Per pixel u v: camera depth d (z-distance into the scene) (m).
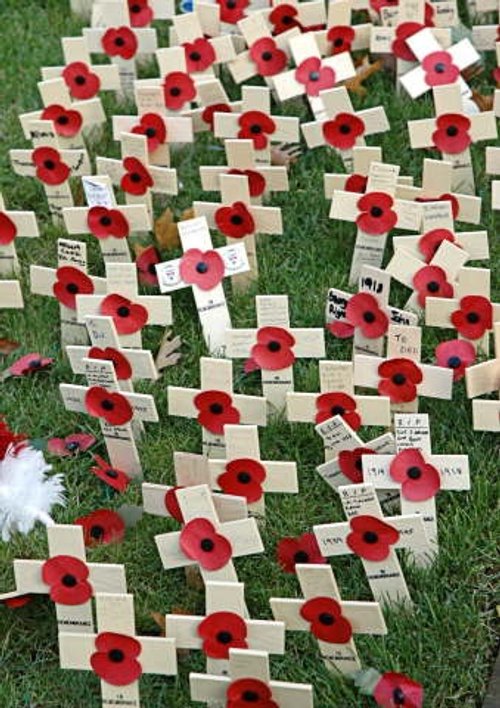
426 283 3.63
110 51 4.45
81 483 3.47
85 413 3.62
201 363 3.31
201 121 4.25
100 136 4.39
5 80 4.81
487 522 3.25
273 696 2.80
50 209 4.15
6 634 3.14
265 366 3.45
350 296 3.56
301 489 3.38
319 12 4.45
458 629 3.04
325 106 4.10
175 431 3.55
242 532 2.99
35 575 2.98
